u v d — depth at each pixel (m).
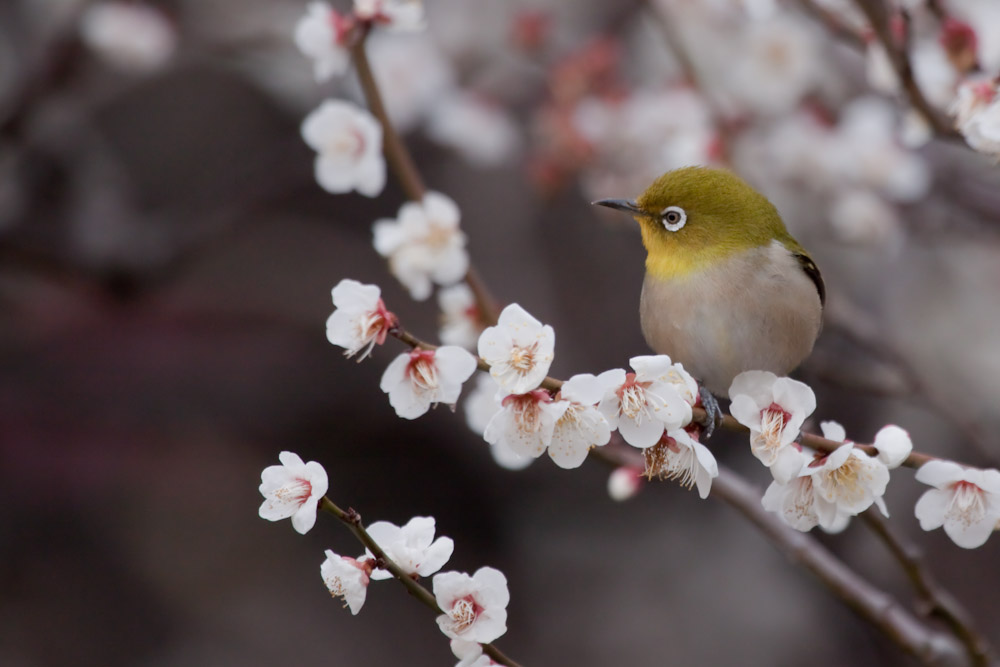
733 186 6.69
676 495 14.87
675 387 4.17
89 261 12.02
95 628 14.58
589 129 9.84
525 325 4.08
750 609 14.00
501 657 4.21
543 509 14.88
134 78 12.30
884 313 11.63
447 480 15.09
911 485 12.84
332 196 14.95
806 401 4.30
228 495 14.80
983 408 11.34
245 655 14.63
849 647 13.85
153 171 14.22
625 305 14.02
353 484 15.05
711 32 10.45
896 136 9.28
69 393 13.55
